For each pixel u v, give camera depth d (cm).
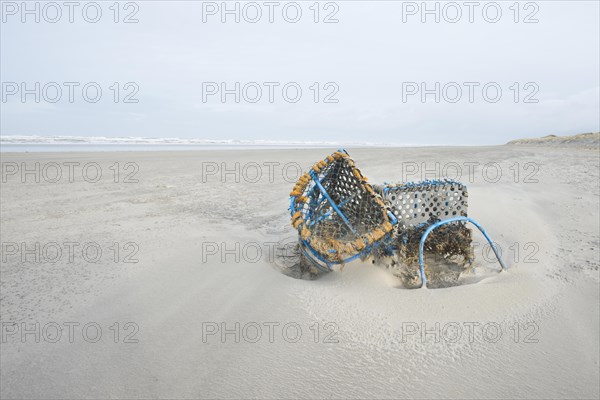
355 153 2211
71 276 430
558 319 341
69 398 253
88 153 2080
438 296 373
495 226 610
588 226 611
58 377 271
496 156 1812
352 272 425
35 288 401
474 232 586
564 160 1551
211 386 264
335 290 393
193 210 755
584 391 258
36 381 267
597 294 385
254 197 897
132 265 459
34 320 341
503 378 272
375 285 398
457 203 451
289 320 344
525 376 273
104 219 669
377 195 423
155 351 300
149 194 916
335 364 287
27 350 300
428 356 295
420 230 442
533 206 734
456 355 296
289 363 288
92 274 435
